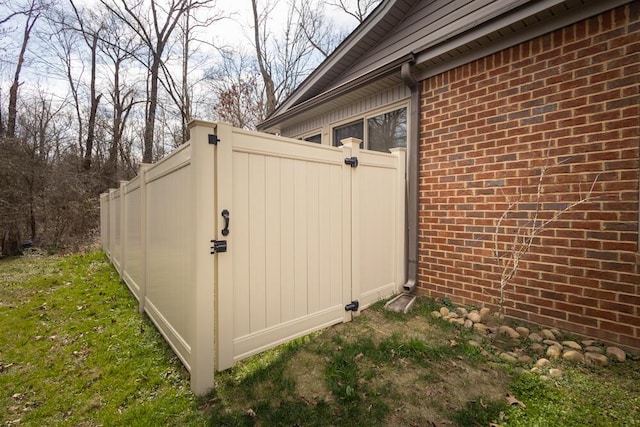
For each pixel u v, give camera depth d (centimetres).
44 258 771
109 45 1352
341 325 310
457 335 284
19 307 385
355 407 192
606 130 258
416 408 192
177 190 245
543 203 294
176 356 257
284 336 264
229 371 231
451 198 366
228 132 221
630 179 248
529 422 178
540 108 296
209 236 209
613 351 243
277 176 258
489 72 332
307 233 282
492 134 330
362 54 553
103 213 801
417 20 455
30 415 192
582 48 270
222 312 221
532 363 239
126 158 1558
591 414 183
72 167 1180
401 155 393
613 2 252
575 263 276
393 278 389
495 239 321
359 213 334
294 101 675
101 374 234
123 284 490
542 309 296
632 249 247
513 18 293
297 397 202
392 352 254
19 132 1059
